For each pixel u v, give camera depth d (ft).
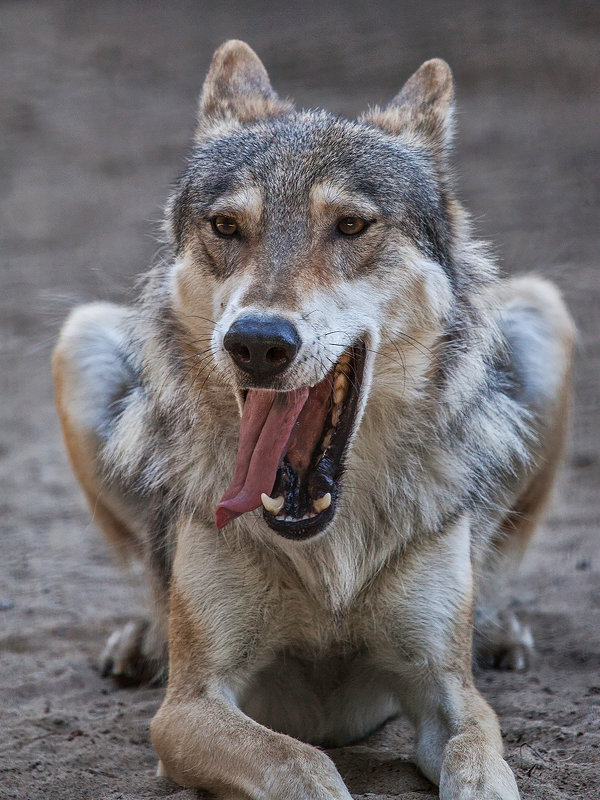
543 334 63.72
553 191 166.61
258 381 43.19
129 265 149.48
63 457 99.66
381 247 47.67
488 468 54.13
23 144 215.10
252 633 48.85
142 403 55.36
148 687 59.16
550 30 248.11
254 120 56.03
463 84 225.15
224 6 299.58
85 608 68.54
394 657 49.78
